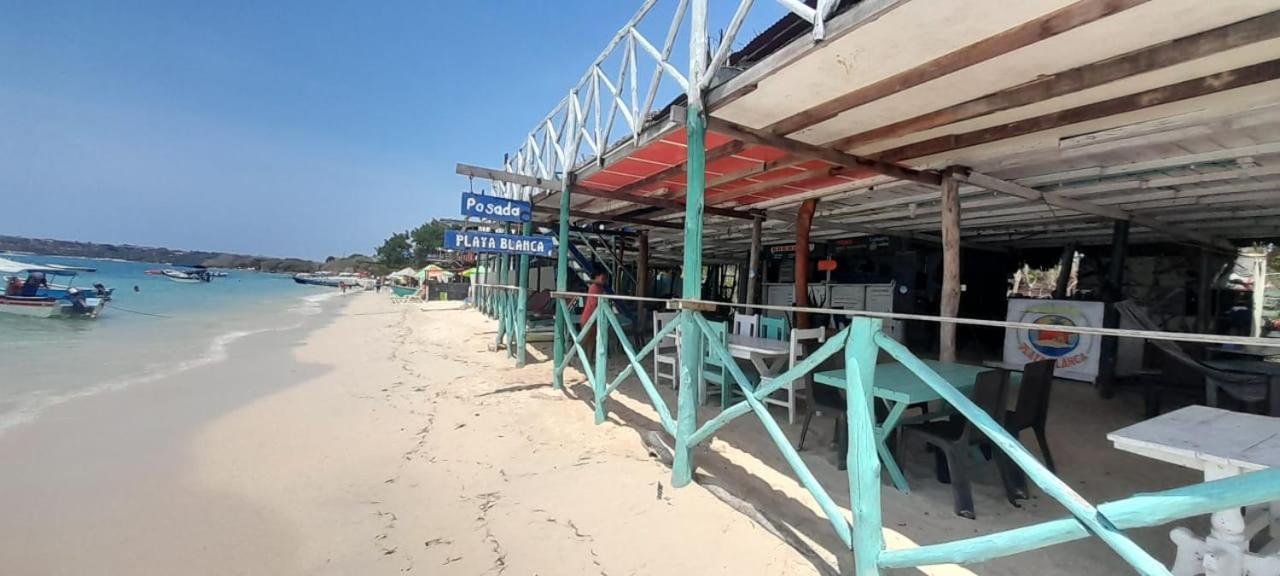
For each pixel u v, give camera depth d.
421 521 3.20
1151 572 1.37
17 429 5.16
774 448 4.13
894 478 3.38
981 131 3.79
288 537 3.06
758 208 7.39
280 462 4.20
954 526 2.90
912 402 3.20
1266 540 2.22
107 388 7.07
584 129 5.68
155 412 5.77
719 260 15.47
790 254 10.80
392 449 4.44
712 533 2.88
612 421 4.90
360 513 3.32
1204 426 2.21
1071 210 6.06
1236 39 2.24
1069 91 2.81
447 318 18.19
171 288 36.59
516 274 14.53
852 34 2.44
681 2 3.70
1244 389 3.94
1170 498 1.39
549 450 4.24
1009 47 2.44
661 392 6.11
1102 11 2.12
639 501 3.26
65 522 3.27
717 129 3.68
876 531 2.18
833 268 9.30
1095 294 9.38
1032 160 4.32
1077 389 6.00
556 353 6.31
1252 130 3.37
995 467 3.71
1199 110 3.14
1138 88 2.94
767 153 4.52
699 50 3.40
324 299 34.16
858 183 5.42
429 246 72.44
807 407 4.03
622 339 4.41
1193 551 1.97
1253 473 1.32
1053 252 10.12
